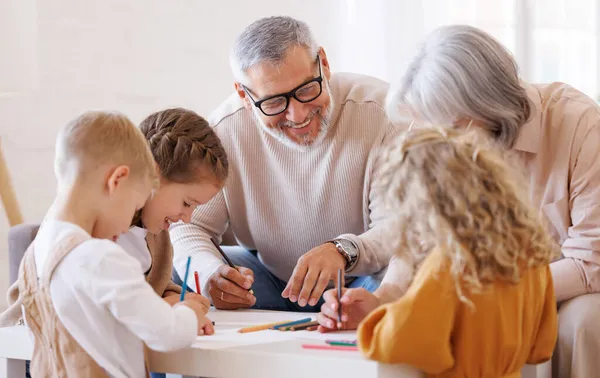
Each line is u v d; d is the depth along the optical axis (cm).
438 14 382
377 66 371
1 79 260
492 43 165
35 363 145
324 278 181
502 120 164
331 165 211
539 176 183
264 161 217
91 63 282
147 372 143
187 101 314
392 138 207
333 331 159
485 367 130
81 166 142
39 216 271
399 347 124
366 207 213
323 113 203
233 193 221
